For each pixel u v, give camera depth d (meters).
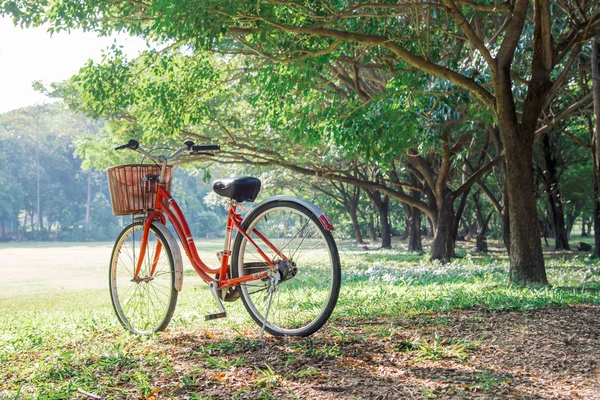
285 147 19.84
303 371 3.31
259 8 8.16
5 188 81.25
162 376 3.39
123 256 5.57
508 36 9.37
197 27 7.09
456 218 24.66
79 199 90.19
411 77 10.53
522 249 9.51
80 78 10.47
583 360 3.66
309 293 4.80
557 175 31.31
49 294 14.10
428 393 2.93
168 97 10.93
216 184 4.59
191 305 7.53
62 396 3.07
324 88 14.28
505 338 4.22
